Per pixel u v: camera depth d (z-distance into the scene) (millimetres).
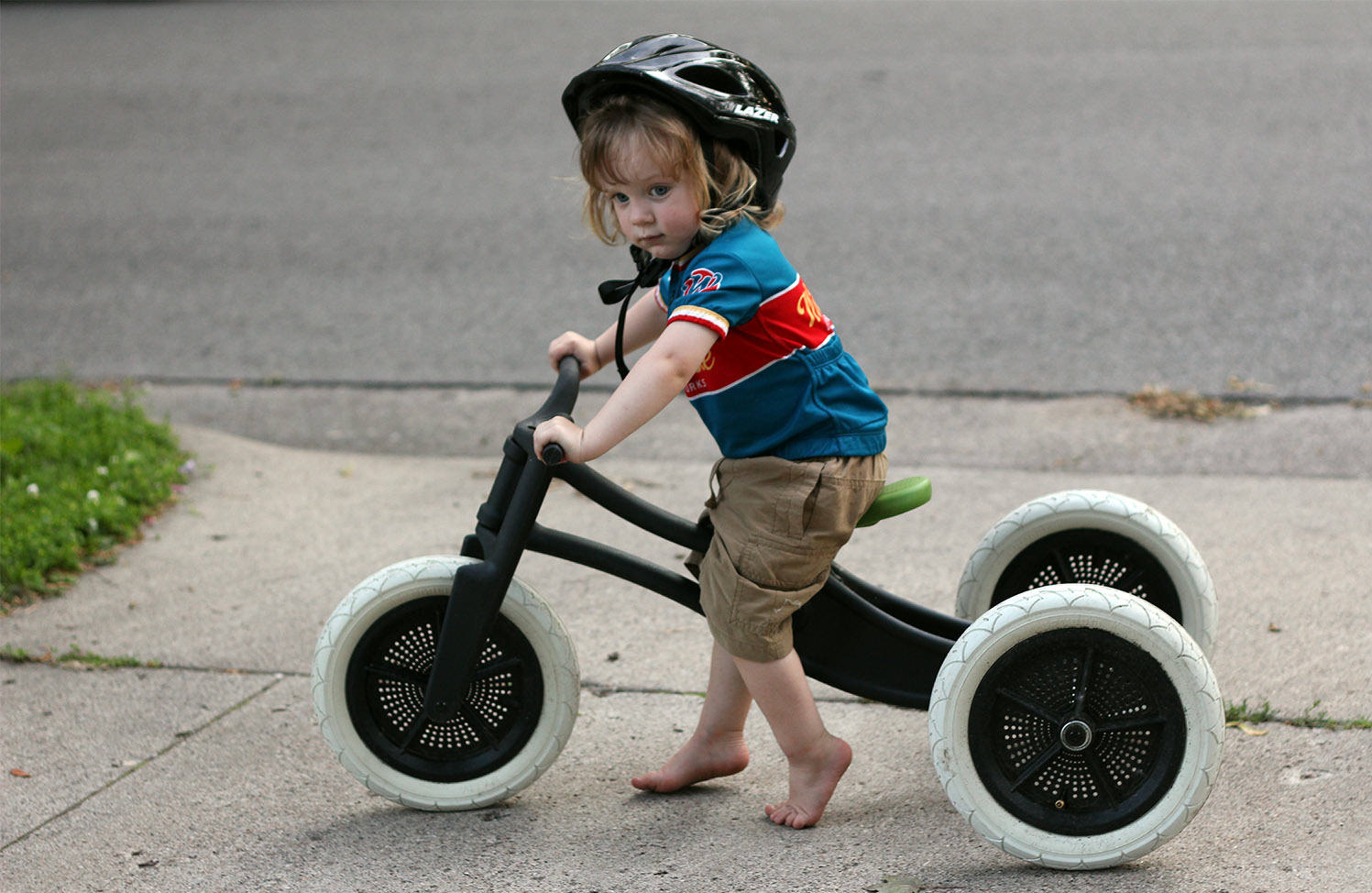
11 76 11273
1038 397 5148
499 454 5012
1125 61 9664
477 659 2674
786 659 2555
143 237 7590
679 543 2676
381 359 5906
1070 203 7125
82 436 4895
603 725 3115
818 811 2641
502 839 2654
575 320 6191
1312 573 3666
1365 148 7617
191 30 12734
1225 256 6340
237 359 5984
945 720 2438
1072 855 2408
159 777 2949
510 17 12414
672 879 2473
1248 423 4816
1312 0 11125
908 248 6688
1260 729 2891
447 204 7832
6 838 2725
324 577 3992
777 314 2410
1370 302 5758
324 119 9594
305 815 2781
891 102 9047
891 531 4121
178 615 3771
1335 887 2316
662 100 2340
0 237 7688
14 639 3652
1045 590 2441
